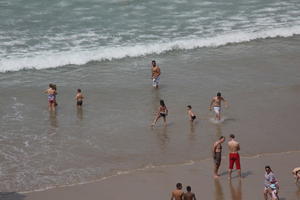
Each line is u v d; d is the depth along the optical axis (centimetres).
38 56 6353
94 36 7038
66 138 4566
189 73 5981
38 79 5838
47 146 4419
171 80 5800
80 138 4569
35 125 4803
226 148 4378
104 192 3697
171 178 3884
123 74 5988
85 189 3744
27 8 8100
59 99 5353
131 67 6188
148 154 4278
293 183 3775
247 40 6956
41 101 5309
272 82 5716
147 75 5959
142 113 5066
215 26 7406
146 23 7531
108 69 6128
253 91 5497
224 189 3716
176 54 6556
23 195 3672
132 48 6606
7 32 7119
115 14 7900
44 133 4656
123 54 6488
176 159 4191
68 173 3981
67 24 7475
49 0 8488
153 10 8075
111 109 5147
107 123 4862
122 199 3591
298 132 4638
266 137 4547
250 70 6041
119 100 5341
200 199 3566
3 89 5553
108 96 5428
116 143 4475
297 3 8450
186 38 6956
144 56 6506
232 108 5122
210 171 3994
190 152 4306
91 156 4250
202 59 6394
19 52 6456
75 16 7794
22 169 4044
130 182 3834
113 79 5850
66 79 5847
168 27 7375
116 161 4162
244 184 3788
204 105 5200
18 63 6150
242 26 7400
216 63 6259
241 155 4234
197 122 4866
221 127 4750
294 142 4456
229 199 3575
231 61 6312
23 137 4572
